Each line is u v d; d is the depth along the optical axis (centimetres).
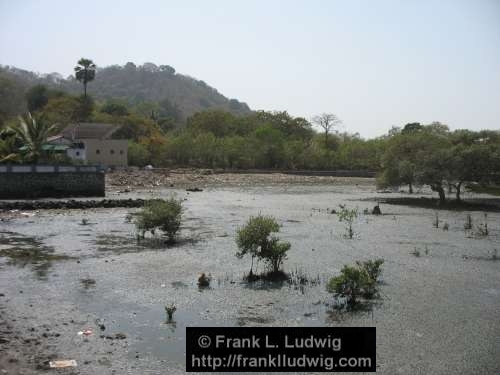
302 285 1628
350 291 1455
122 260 1989
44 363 995
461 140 4841
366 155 11025
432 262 2011
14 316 1288
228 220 3284
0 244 2308
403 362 1043
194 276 1738
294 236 2639
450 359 1058
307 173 10012
